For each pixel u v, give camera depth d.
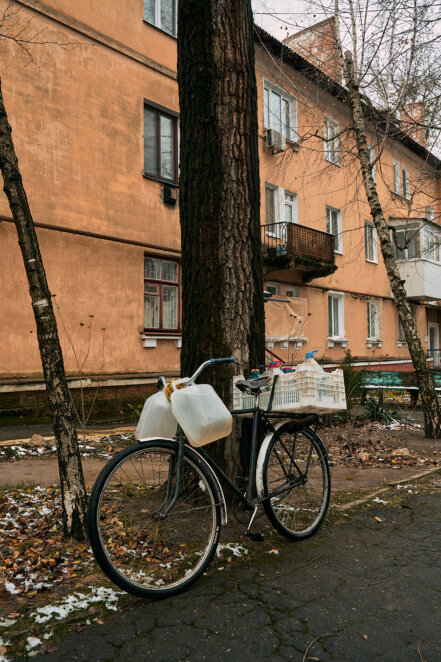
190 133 4.14
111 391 11.70
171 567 2.91
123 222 12.20
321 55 10.33
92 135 11.61
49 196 10.74
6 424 9.15
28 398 10.10
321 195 19.20
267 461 3.45
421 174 11.88
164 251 13.16
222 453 3.84
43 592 2.66
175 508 3.05
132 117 12.52
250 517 3.76
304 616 2.49
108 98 11.99
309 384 3.39
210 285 4.02
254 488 3.46
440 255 25.61
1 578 2.79
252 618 2.47
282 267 16.81
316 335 19.02
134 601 2.63
